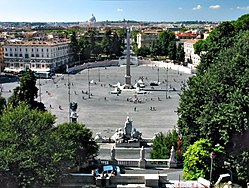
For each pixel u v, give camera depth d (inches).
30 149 1403.8
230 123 1652.3
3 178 1317.7
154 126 3216.0
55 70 7352.4
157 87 5428.2
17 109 1733.5
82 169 1893.5
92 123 3339.1
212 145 1763.0
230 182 1574.8
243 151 1622.8
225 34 3624.5
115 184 1678.2
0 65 7278.5
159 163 2012.8
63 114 3681.1
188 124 1941.4
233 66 1829.5
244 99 1670.8
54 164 1409.9
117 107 4047.7
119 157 2327.8
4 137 1429.6
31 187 1332.4
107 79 6195.9
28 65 7642.7
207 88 1872.5
